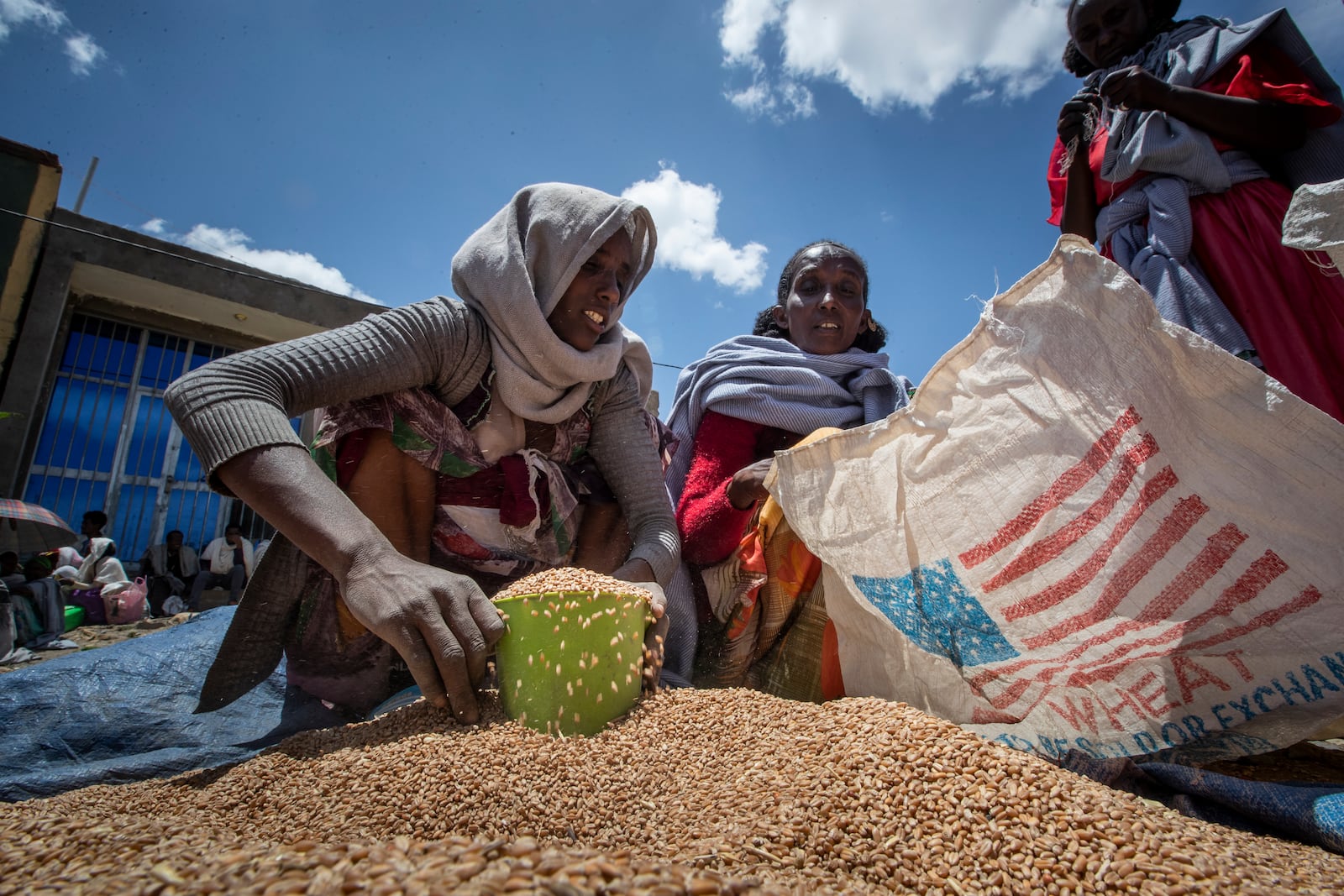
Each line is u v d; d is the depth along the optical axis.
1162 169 2.92
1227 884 1.14
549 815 1.51
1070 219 3.33
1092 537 1.85
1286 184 2.98
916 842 1.34
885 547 2.14
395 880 0.89
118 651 2.62
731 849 1.34
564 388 2.77
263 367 2.16
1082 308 1.89
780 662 2.72
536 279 2.71
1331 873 1.27
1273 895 1.10
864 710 1.78
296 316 12.84
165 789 1.80
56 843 1.14
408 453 2.49
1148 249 2.92
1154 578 1.77
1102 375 1.85
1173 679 1.75
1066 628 1.87
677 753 1.82
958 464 2.06
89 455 11.98
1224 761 2.03
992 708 1.96
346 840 1.43
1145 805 1.40
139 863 1.04
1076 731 1.84
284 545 2.35
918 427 2.16
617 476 2.95
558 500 2.71
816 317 3.99
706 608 2.99
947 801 1.39
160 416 12.62
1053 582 1.89
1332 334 2.58
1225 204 2.84
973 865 1.28
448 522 2.58
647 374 3.29
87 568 9.20
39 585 7.63
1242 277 2.74
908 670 2.12
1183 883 1.14
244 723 2.47
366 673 2.56
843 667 2.28
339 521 1.95
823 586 2.55
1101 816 1.31
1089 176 3.28
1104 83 3.01
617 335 3.00
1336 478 1.58
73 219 11.35
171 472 12.61
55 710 2.35
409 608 1.81
